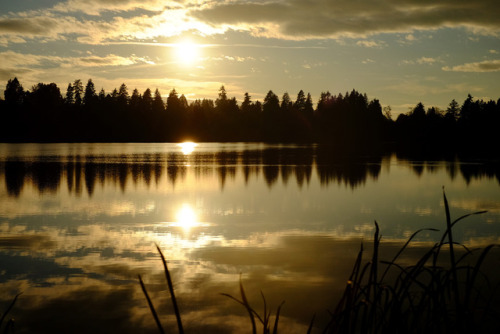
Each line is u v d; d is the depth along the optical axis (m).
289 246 10.21
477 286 6.76
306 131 123.12
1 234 11.50
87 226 12.57
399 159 43.91
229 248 10.05
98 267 8.59
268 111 123.12
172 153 53.53
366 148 72.69
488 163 38.31
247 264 8.76
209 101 129.88
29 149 61.97
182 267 8.60
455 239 10.77
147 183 23.36
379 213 14.74
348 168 32.69
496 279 7.16
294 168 32.50
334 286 7.46
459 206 16.16
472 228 12.02
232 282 7.71
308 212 14.95
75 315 6.36
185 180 24.70
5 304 6.74
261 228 12.28
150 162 38.09
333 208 15.79
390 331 2.32
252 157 46.06
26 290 7.33
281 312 6.44
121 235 11.40
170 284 1.84
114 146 77.06
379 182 23.89
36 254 9.50
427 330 2.37
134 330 5.93
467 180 24.84
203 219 13.64
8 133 98.56
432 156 50.06
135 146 78.06
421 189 21.03
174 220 13.48
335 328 2.27
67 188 21.23
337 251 9.72
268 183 23.47
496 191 20.23
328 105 125.50
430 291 2.35
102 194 19.31
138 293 7.21
